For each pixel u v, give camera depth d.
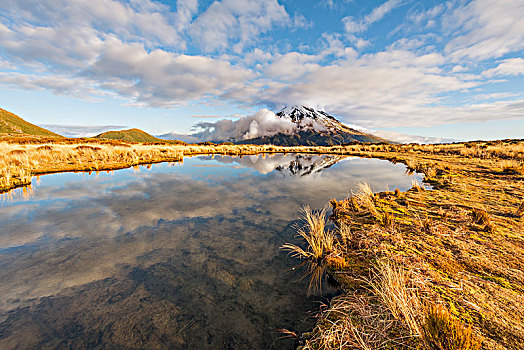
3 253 3.72
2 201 6.44
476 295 2.38
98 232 4.60
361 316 2.28
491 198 6.21
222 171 13.04
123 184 8.91
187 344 2.15
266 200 7.03
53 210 5.79
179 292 2.88
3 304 2.60
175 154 20.83
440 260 3.16
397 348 1.81
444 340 1.70
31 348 2.07
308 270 3.37
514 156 15.45
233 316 2.49
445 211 5.21
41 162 12.83
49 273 3.22
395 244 3.74
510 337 1.81
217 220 5.38
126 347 2.11
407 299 2.19
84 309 2.55
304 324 2.36
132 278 3.15
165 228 4.88
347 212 5.66
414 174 11.66
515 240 3.69
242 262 3.60
